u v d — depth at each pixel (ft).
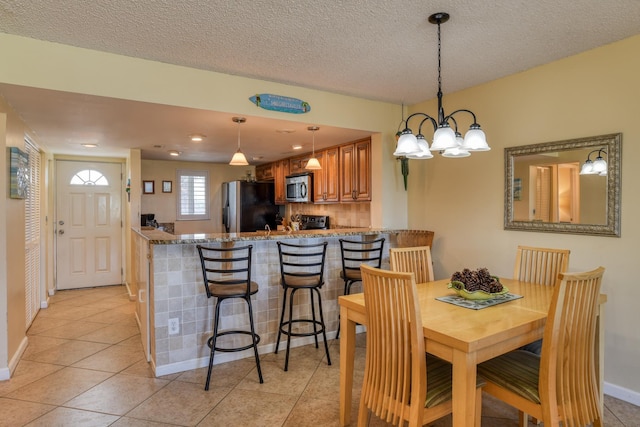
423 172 13.23
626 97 8.18
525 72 10.09
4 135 8.84
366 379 6.46
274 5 6.77
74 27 7.52
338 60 9.30
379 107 12.98
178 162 22.31
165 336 9.37
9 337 9.37
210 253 10.03
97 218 18.79
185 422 7.32
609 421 7.51
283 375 9.36
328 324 11.86
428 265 9.36
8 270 9.27
